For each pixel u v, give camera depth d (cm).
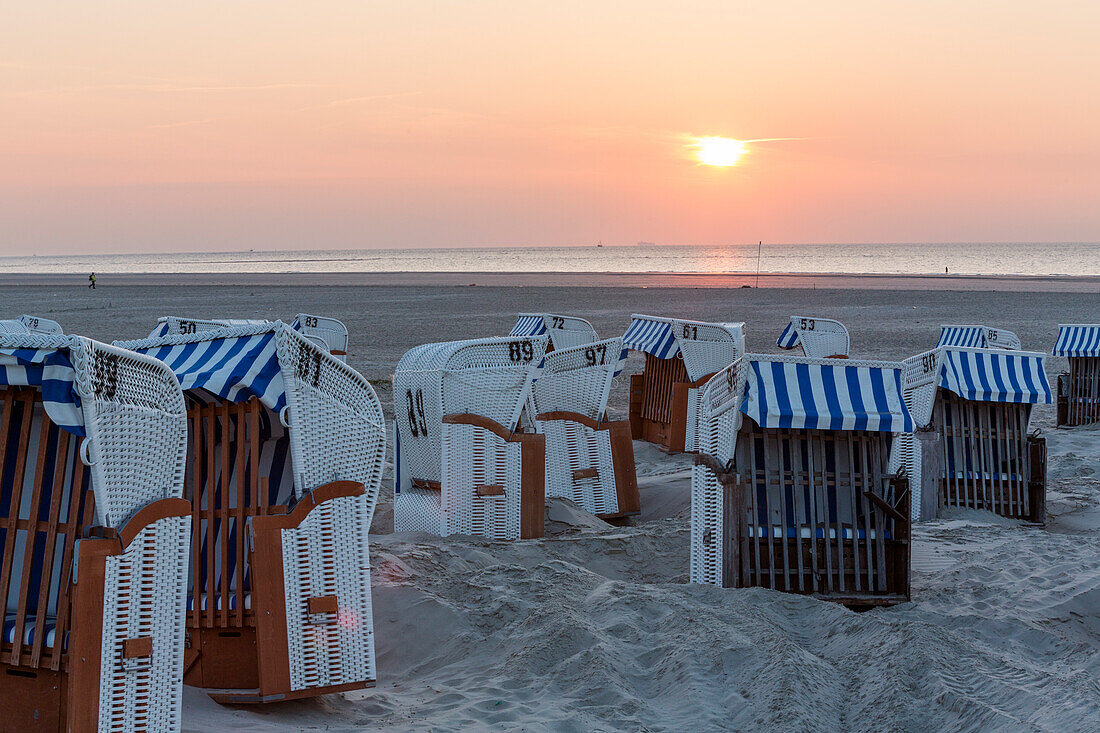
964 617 658
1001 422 1027
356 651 519
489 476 902
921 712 494
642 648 596
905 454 981
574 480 1035
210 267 18300
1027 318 3722
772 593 685
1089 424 1617
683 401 1423
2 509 429
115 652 392
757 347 2680
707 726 488
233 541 532
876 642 582
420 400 941
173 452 430
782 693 504
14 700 410
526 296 5438
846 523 714
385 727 484
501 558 812
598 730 484
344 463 537
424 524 925
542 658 581
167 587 415
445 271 12694
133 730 400
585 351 1043
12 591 425
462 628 648
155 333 1131
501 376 911
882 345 2769
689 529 918
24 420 422
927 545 875
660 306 4512
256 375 502
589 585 732
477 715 505
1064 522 1012
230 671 521
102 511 385
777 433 714
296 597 502
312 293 5972
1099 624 683
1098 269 13112
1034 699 494
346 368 540
